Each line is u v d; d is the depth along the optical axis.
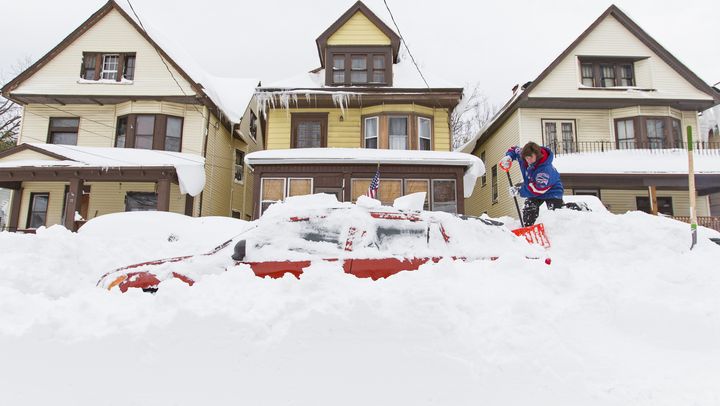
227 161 19.48
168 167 14.48
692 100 17.56
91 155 15.45
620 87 17.72
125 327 3.04
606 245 5.10
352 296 3.19
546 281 3.70
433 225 4.66
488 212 21.53
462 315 3.16
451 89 15.53
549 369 2.82
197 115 17.00
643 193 18.05
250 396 2.72
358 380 2.78
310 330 2.96
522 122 18.05
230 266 4.51
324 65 18.17
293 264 4.36
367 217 4.66
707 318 3.34
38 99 16.81
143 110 16.69
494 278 3.72
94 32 17.25
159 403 2.69
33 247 6.56
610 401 2.67
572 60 18.02
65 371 2.84
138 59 16.98
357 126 16.06
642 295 3.69
